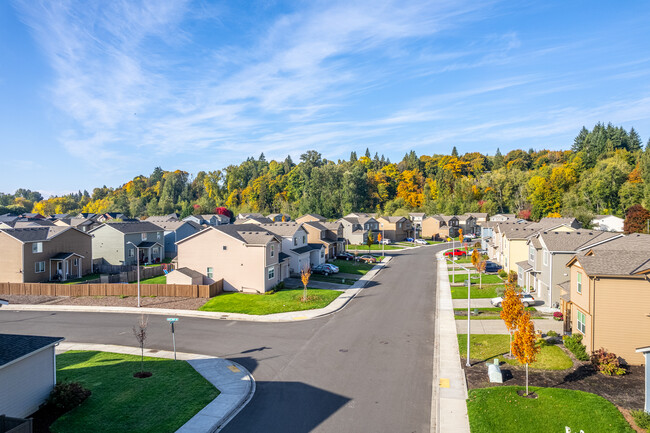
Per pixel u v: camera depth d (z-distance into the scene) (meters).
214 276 43.06
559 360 23.08
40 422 16.27
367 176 145.25
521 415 16.75
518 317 21.77
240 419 16.88
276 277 44.62
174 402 18.12
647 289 22.02
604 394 18.73
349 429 16.03
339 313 34.06
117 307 36.41
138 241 61.47
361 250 82.69
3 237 45.28
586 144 144.00
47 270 47.97
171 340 27.34
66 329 30.05
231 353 24.75
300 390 19.61
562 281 34.66
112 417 16.69
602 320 22.70
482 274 51.91
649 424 15.54
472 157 187.62
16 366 16.31
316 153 167.50
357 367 22.41
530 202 118.44
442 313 33.88
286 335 28.20
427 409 17.67
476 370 21.88
